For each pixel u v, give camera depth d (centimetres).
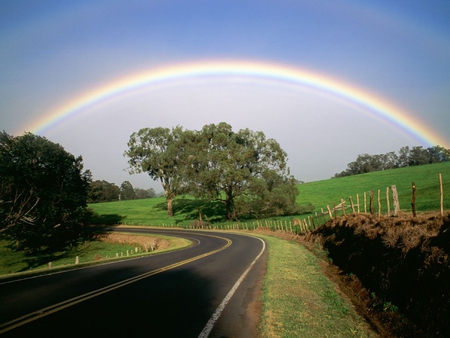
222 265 1377
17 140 3688
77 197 4025
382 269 906
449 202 3059
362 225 1378
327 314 697
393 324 664
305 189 8556
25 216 3478
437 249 717
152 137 6838
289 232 3344
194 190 5397
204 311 679
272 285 935
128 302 724
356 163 15588
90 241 4625
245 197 5438
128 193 16100
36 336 494
